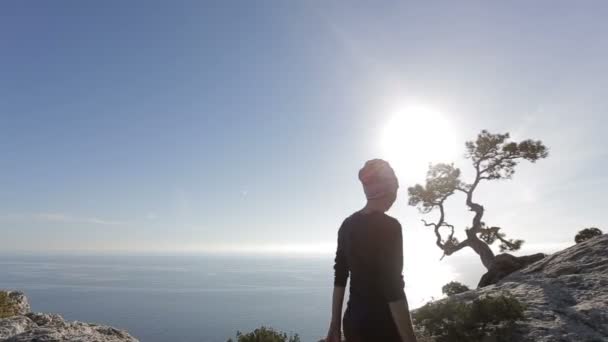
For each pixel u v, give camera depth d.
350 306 2.99
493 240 29.69
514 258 22.16
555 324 9.13
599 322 8.95
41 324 9.12
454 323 9.46
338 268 3.26
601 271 12.80
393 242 2.84
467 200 30.72
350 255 3.00
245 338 8.98
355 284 2.97
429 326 9.61
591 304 10.03
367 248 2.87
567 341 8.20
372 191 3.03
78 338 6.71
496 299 9.89
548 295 11.32
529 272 15.46
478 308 9.55
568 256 15.30
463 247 30.59
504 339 8.66
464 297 13.06
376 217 2.93
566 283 12.21
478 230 30.02
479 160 30.61
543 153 29.02
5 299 14.45
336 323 3.16
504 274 21.30
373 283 2.85
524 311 10.05
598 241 15.72
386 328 2.77
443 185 30.81
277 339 8.91
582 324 9.01
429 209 32.00
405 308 2.71
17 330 7.46
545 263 15.62
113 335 7.87
